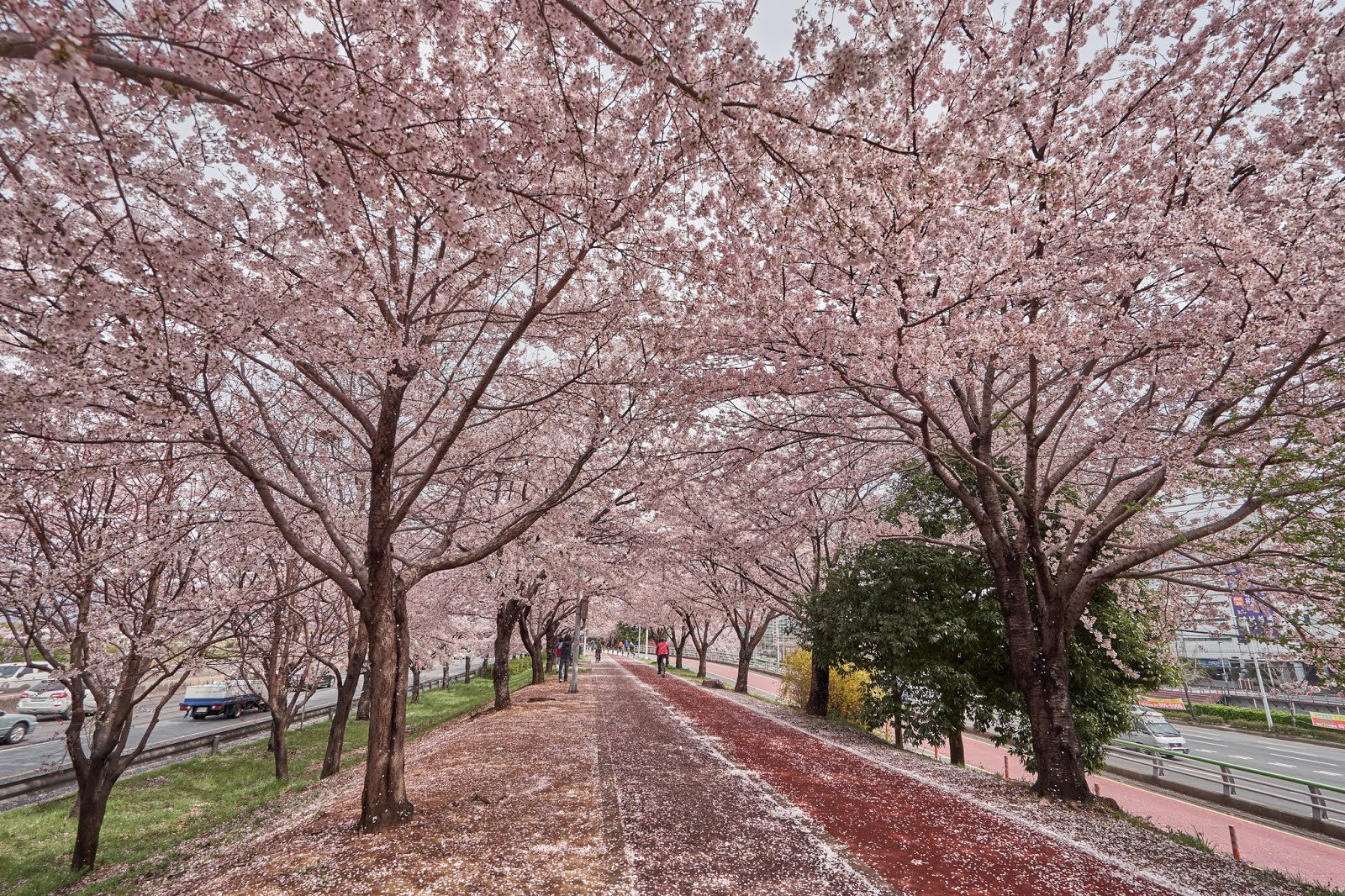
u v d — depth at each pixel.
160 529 6.53
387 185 3.42
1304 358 5.68
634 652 71.75
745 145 3.92
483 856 5.12
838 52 3.00
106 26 3.03
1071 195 6.35
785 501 11.45
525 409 8.77
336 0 3.38
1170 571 7.46
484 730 11.61
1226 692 31.78
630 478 9.70
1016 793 7.91
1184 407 7.01
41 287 3.67
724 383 7.88
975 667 11.08
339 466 9.22
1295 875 7.20
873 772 9.08
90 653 7.20
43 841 8.00
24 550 7.39
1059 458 10.50
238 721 21.17
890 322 5.84
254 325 4.68
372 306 5.41
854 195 4.09
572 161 4.22
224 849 6.28
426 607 14.91
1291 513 5.79
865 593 12.04
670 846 5.55
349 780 9.59
